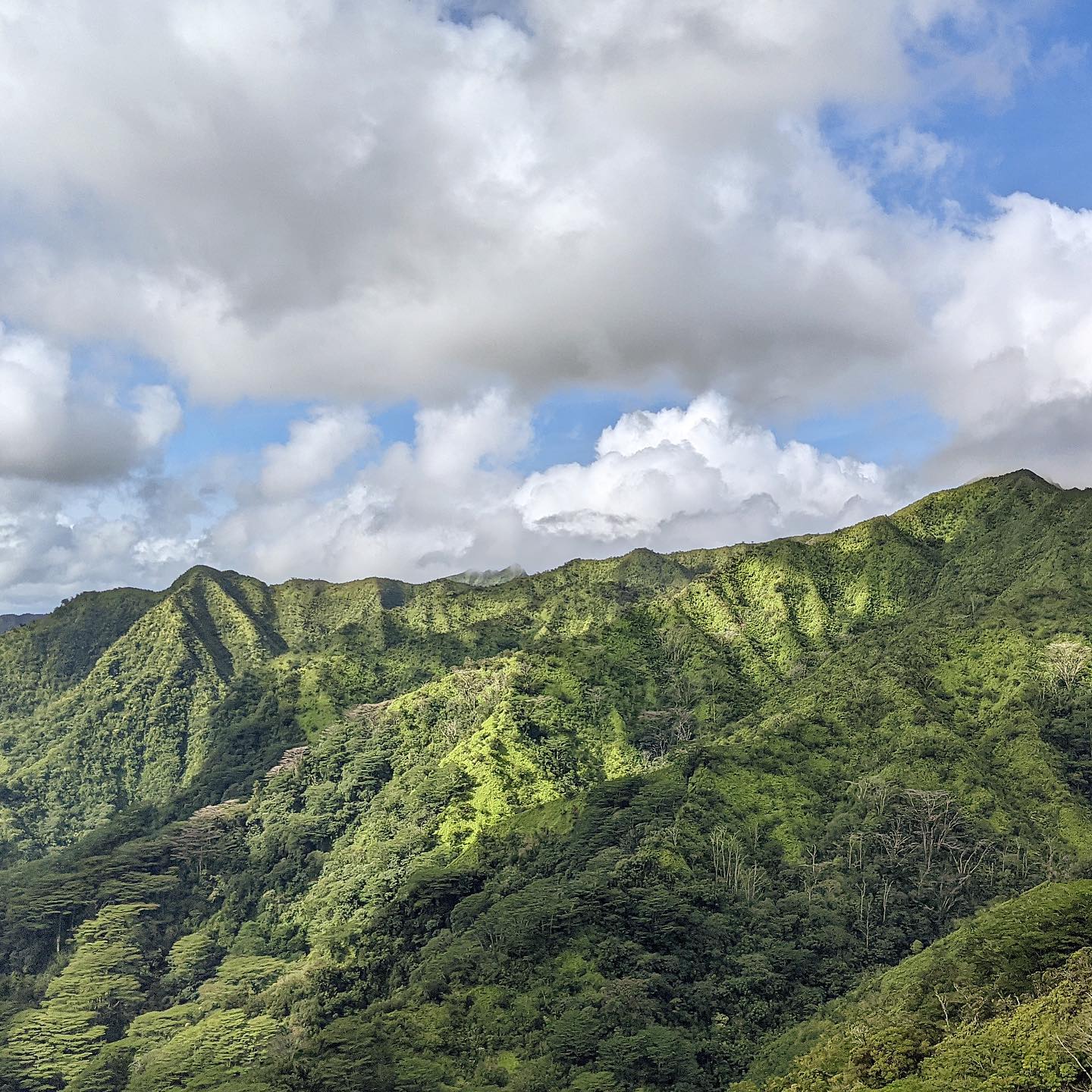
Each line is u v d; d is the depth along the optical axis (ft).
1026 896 308.19
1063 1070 188.44
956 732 469.16
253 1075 316.19
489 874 420.36
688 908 347.15
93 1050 415.44
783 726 491.31
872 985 311.27
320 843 568.00
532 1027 307.37
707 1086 286.25
